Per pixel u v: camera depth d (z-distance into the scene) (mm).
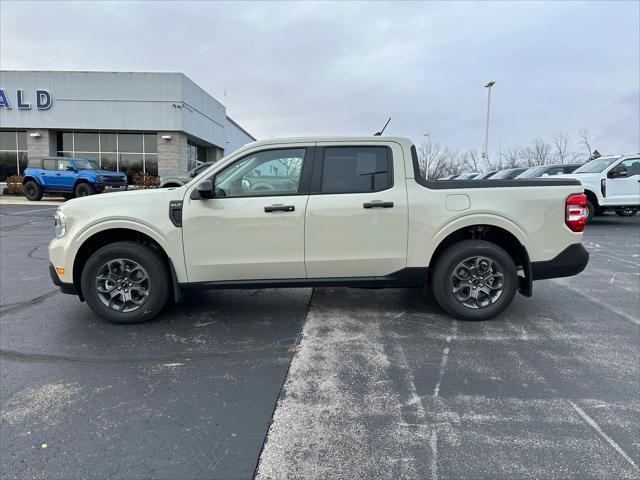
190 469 2312
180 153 25062
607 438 2559
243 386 3197
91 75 23984
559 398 3010
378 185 4332
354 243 4293
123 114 24375
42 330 4293
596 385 3188
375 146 4352
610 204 12547
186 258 4266
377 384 3217
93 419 2775
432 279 4520
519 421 2734
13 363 3566
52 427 2689
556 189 4410
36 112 24078
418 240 4324
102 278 4375
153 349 3848
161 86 24250
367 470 2303
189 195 4250
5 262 7598
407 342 3988
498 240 4707
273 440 2561
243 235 4242
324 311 4883
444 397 3033
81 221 4270
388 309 4938
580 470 2289
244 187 4309
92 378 3316
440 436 2590
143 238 4547
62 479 2236
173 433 2631
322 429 2666
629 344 3936
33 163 21016
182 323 4492
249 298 5375
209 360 3631
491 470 2295
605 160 13164
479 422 2730
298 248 4277
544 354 3723
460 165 55312
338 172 4324
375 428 2674
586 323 4488
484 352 3766
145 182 24516
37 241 9922
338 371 3424
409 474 2270
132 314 4387
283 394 3084
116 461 2373
